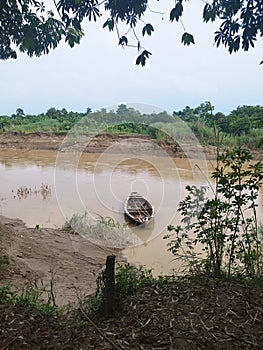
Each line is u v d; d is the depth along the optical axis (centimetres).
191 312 201
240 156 246
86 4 253
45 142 2312
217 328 183
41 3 294
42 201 877
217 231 266
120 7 252
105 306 211
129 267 283
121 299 228
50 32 309
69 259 501
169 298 223
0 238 511
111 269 215
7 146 2272
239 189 241
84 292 364
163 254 508
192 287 238
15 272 416
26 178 1239
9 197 927
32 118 2864
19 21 293
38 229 636
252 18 233
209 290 230
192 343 171
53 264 473
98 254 526
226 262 288
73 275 436
